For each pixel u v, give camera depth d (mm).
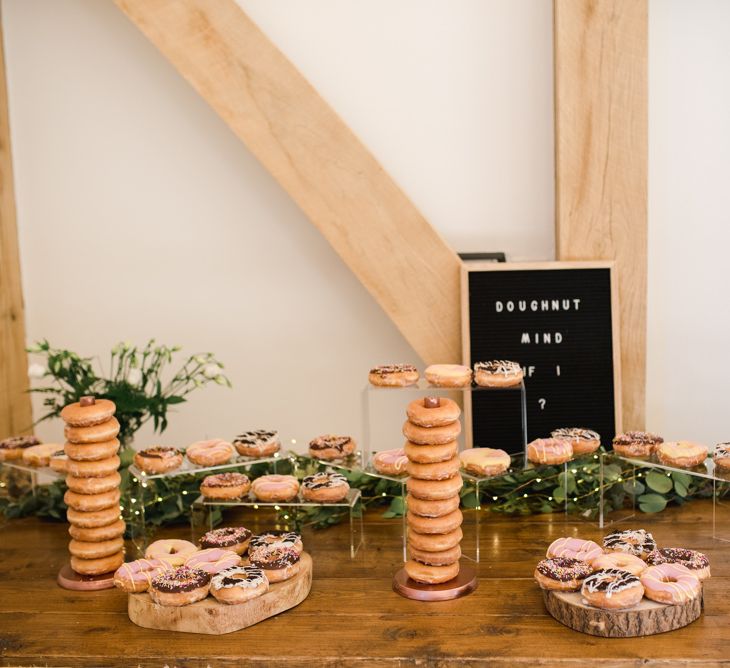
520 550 2568
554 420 3084
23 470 2992
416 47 3260
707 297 3303
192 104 3400
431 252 3078
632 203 3035
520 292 3066
